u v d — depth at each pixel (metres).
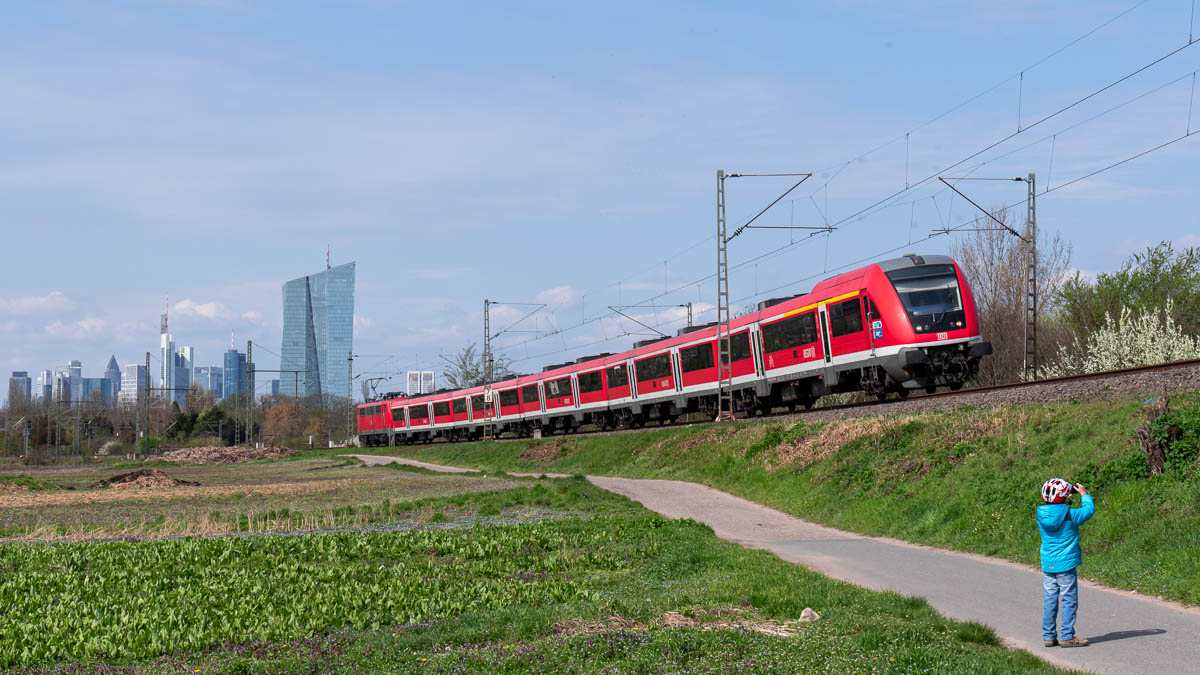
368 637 13.19
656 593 15.51
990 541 18.89
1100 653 10.99
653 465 41.59
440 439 93.25
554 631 12.91
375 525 29.02
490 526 25.66
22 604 16.03
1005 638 11.99
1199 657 10.59
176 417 146.25
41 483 52.94
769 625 12.74
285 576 18.52
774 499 28.97
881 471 25.61
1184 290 44.91
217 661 12.16
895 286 33.91
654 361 52.69
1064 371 42.75
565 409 64.56
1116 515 16.81
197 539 24.72
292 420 146.00
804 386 40.53
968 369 33.88
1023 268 50.53
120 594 16.91
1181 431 17.30
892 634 11.66
